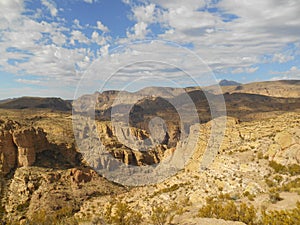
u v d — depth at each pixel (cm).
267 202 1947
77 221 2192
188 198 2767
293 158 2741
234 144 3884
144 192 3412
